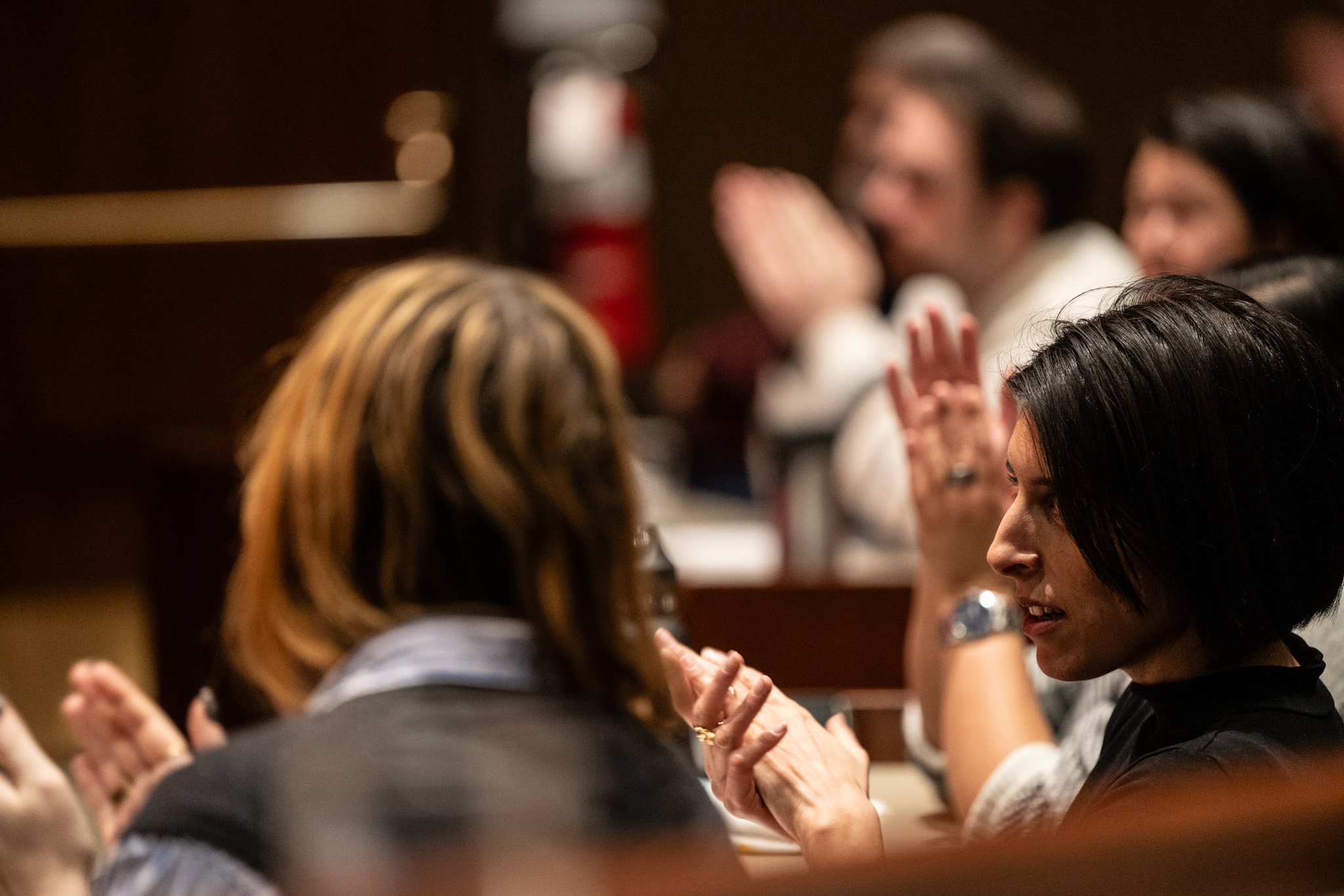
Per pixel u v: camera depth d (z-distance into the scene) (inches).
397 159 458.3
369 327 102.6
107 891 85.4
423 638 96.5
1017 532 101.1
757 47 630.5
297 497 99.7
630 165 530.0
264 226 458.0
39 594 451.5
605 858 47.3
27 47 449.7
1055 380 96.0
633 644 103.0
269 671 101.8
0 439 454.9
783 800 110.4
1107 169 612.7
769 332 474.3
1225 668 96.1
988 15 619.2
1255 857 45.3
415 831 83.7
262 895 82.2
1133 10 611.5
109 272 458.0
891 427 315.9
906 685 199.3
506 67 520.7
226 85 454.3
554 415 101.3
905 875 42.6
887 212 327.9
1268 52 603.8
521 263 518.0
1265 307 98.0
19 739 107.7
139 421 461.7
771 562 356.8
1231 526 92.0
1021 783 127.8
